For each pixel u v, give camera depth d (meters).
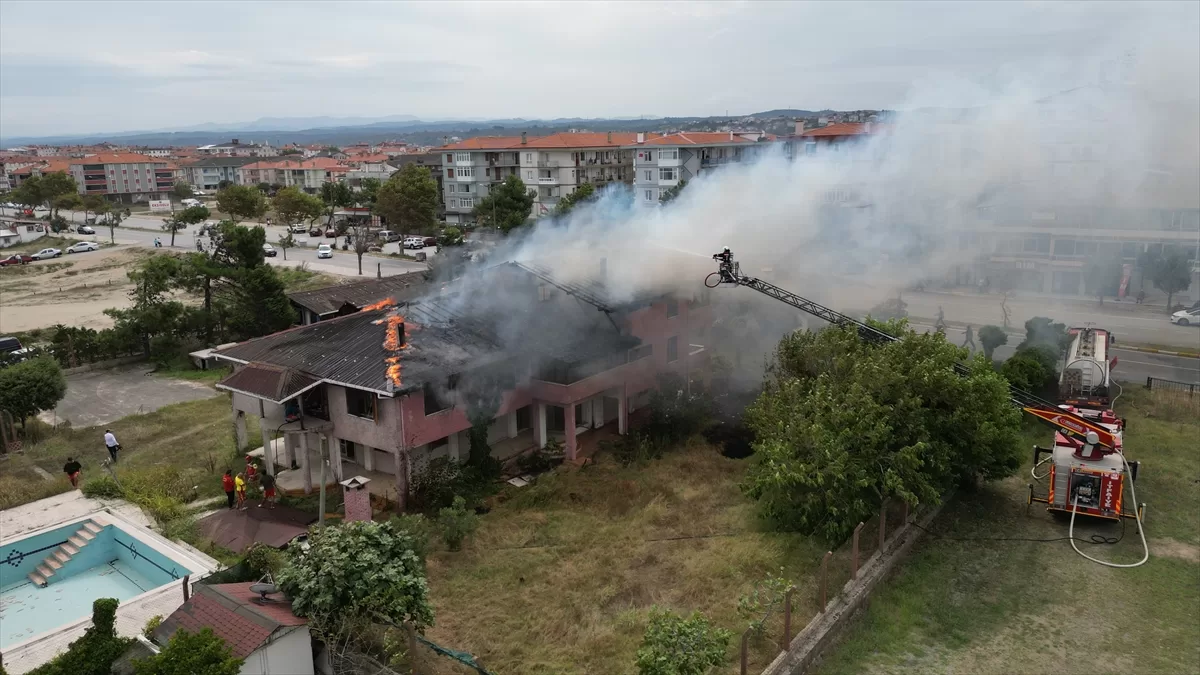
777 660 15.69
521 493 25.22
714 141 80.62
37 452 29.88
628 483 25.58
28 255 83.56
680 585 19.56
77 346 42.75
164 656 11.86
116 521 22.30
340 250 84.81
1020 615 18.05
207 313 46.44
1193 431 28.95
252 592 15.17
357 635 14.98
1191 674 15.89
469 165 102.88
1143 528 21.86
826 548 20.44
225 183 176.75
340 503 24.44
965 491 24.31
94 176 155.38
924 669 16.19
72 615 18.95
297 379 24.64
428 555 20.92
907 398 21.50
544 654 16.91
